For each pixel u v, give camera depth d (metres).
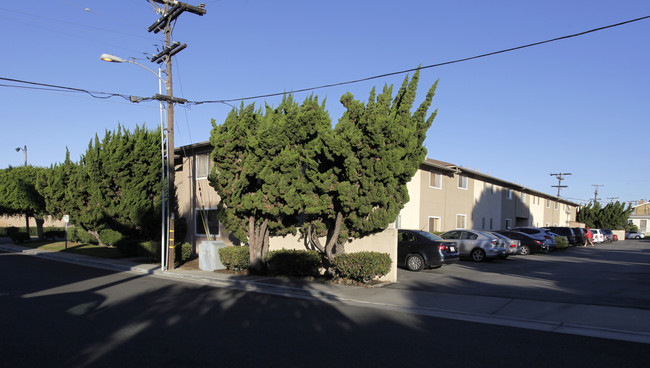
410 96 11.63
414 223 23.94
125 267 17.47
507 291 11.05
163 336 6.98
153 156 22.70
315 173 12.09
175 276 14.96
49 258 22.20
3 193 33.19
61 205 27.98
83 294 11.09
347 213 12.15
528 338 6.96
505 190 36.50
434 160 31.50
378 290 11.27
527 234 24.25
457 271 15.20
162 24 16.47
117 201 22.62
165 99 16.09
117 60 14.74
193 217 22.42
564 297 10.16
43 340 6.73
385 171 10.89
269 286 12.15
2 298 10.46
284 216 14.27
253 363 5.69
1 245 31.89
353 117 11.58
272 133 12.49
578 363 5.74
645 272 15.29
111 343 6.59
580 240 34.28
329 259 12.66
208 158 21.75
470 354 6.11
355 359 5.86
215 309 9.23
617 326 7.59
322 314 8.76
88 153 22.39
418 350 6.28
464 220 29.52
